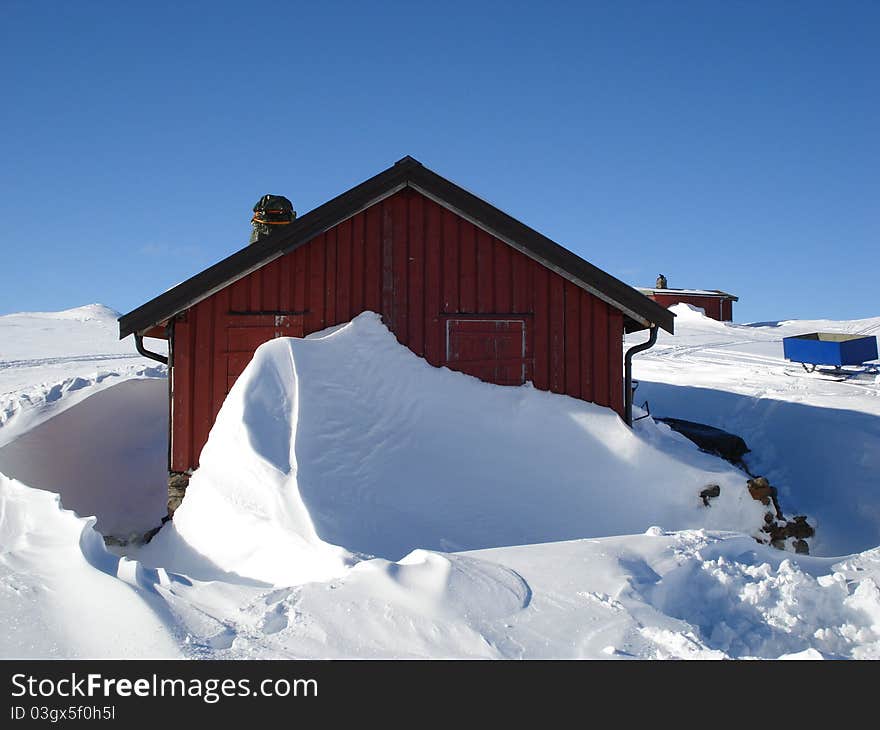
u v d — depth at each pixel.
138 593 4.00
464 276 9.16
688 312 36.06
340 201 8.80
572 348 9.30
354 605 3.68
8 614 3.81
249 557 5.48
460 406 8.35
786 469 11.26
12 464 9.03
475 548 6.62
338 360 7.93
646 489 8.05
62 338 27.47
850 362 16.94
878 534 8.98
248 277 8.87
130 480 9.90
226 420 6.89
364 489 6.71
